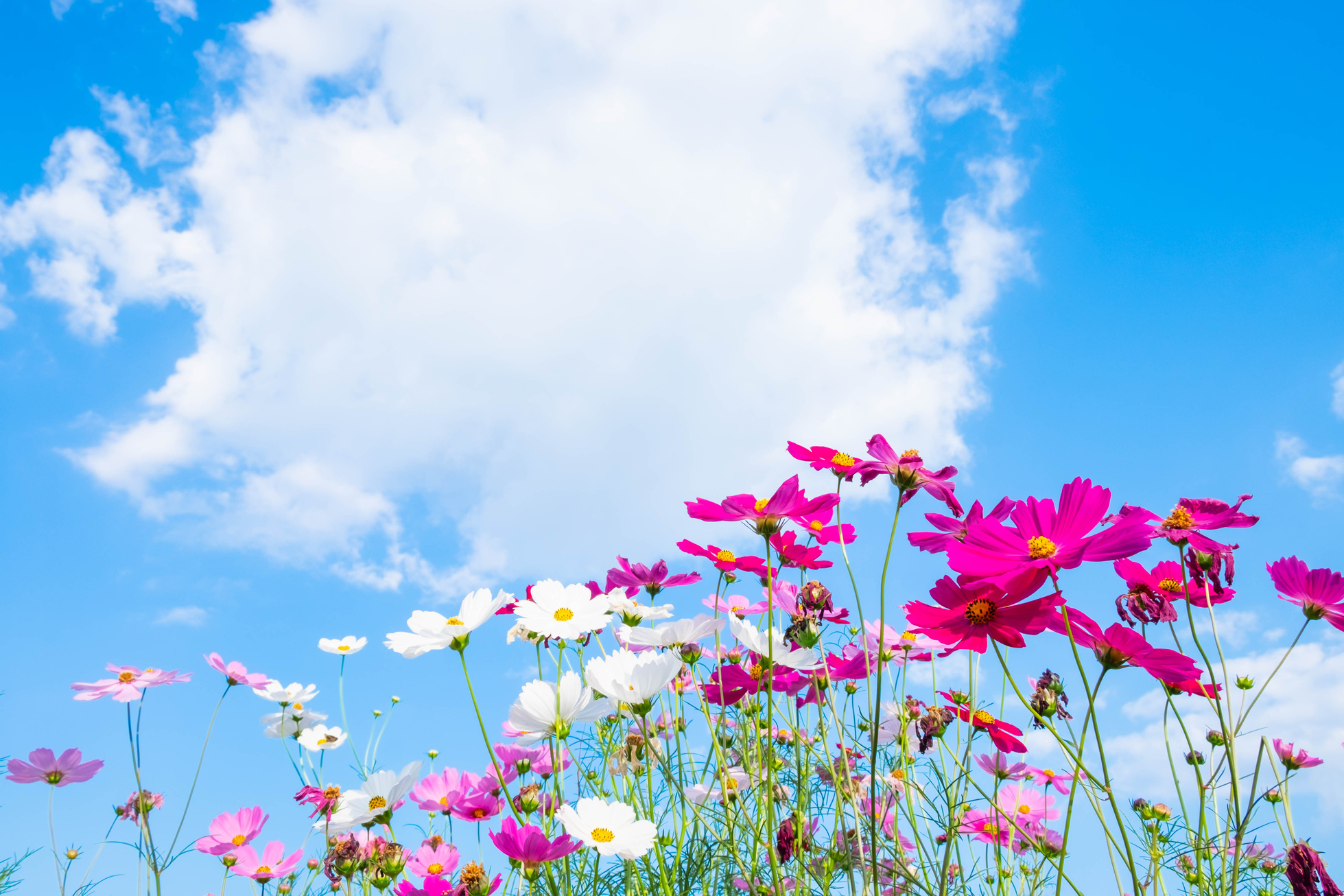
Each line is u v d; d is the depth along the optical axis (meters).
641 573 0.97
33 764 0.96
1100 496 0.69
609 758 0.95
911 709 0.88
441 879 0.84
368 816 0.87
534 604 0.82
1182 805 0.81
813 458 0.83
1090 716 0.66
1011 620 0.70
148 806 0.95
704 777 0.89
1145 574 0.79
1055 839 0.85
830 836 0.86
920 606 0.73
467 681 0.77
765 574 0.92
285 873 0.97
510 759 0.96
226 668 1.04
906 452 0.78
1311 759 0.89
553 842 0.77
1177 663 0.67
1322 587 0.78
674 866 0.87
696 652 0.86
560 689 0.80
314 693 1.08
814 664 0.83
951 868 0.86
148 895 0.93
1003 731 0.80
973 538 0.70
